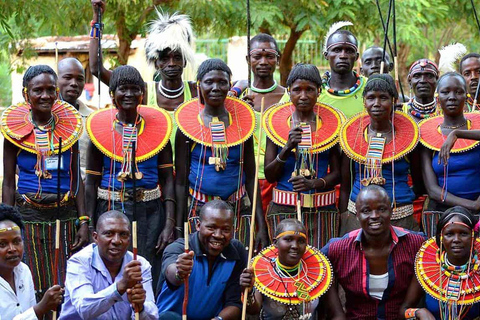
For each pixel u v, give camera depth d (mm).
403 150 6848
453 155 6887
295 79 6938
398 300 6492
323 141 6941
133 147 5910
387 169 6875
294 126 7000
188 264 5832
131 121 6883
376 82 6820
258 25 11797
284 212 6992
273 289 6285
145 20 12164
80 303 5758
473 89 8203
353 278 6457
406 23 12508
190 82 7648
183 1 11570
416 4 12500
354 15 11977
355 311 6551
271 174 6953
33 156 6648
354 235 6484
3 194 6617
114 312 5969
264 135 7508
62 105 6844
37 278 6648
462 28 17125
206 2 11555
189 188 6957
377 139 6879
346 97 7598
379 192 6309
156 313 5918
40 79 6562
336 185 7828
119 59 12758
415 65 7781
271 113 7090
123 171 6754
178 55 7469
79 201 6812
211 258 6234
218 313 6289
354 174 7031
